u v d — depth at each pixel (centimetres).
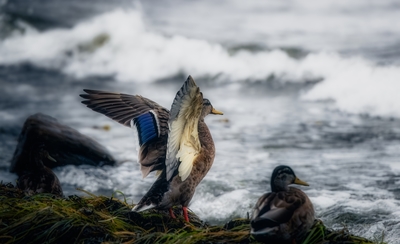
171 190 820
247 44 2397
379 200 1095
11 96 2059
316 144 1487
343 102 1856
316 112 1797
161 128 846
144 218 837
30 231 781
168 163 786
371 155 1375
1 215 816
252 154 1421
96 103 845
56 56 2564
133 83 2327
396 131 1573
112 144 1539
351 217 1034
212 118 1762
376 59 2100
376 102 1803
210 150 873
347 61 2123
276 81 2170
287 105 1897
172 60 2395
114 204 888
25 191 1000
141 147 830
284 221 675
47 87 2216
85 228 777
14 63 2520
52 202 852
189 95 736
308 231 746
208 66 2319
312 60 2186
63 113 1856
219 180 1227
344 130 1602
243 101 1970
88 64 2509
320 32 2558
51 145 1356
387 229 985
